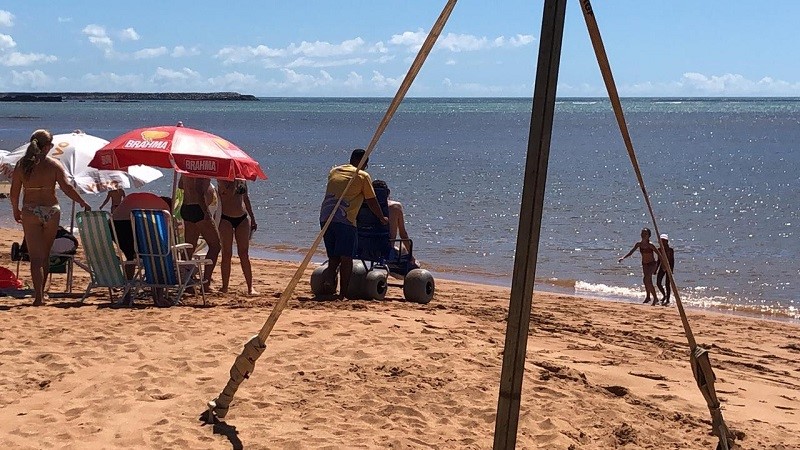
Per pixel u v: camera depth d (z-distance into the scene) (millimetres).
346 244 10406
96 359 6980
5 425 5531
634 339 10281
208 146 9969
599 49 4066
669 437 6004
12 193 9555
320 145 72375
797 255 21578
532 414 6086
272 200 31281
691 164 53531
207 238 11023
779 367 9594
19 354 7105
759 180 42344
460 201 32500
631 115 192875
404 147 72688
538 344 9031
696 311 14242
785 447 6105
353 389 6336
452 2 4230
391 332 8156
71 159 11195
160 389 6234
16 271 12992
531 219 3645
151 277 9766
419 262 19891
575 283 17859
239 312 9086
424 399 6230
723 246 22938
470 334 8570
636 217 28500
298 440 5355
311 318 8703
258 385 6383
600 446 5750
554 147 72875
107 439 5320
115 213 10305
